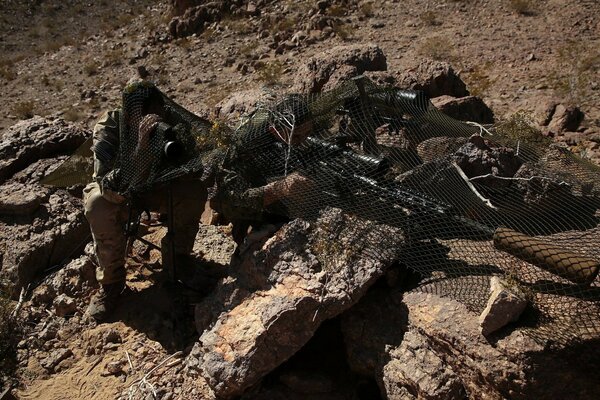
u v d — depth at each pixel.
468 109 6.52
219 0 15.02
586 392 3.29
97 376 4.39
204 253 5.20
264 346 3.78
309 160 4.33
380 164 4.25
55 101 13.70
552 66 9.55
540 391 3.22
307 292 3.82
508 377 3.24
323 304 3.79
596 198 4.43
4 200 5.55
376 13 13.03
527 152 4.91
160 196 4.66
